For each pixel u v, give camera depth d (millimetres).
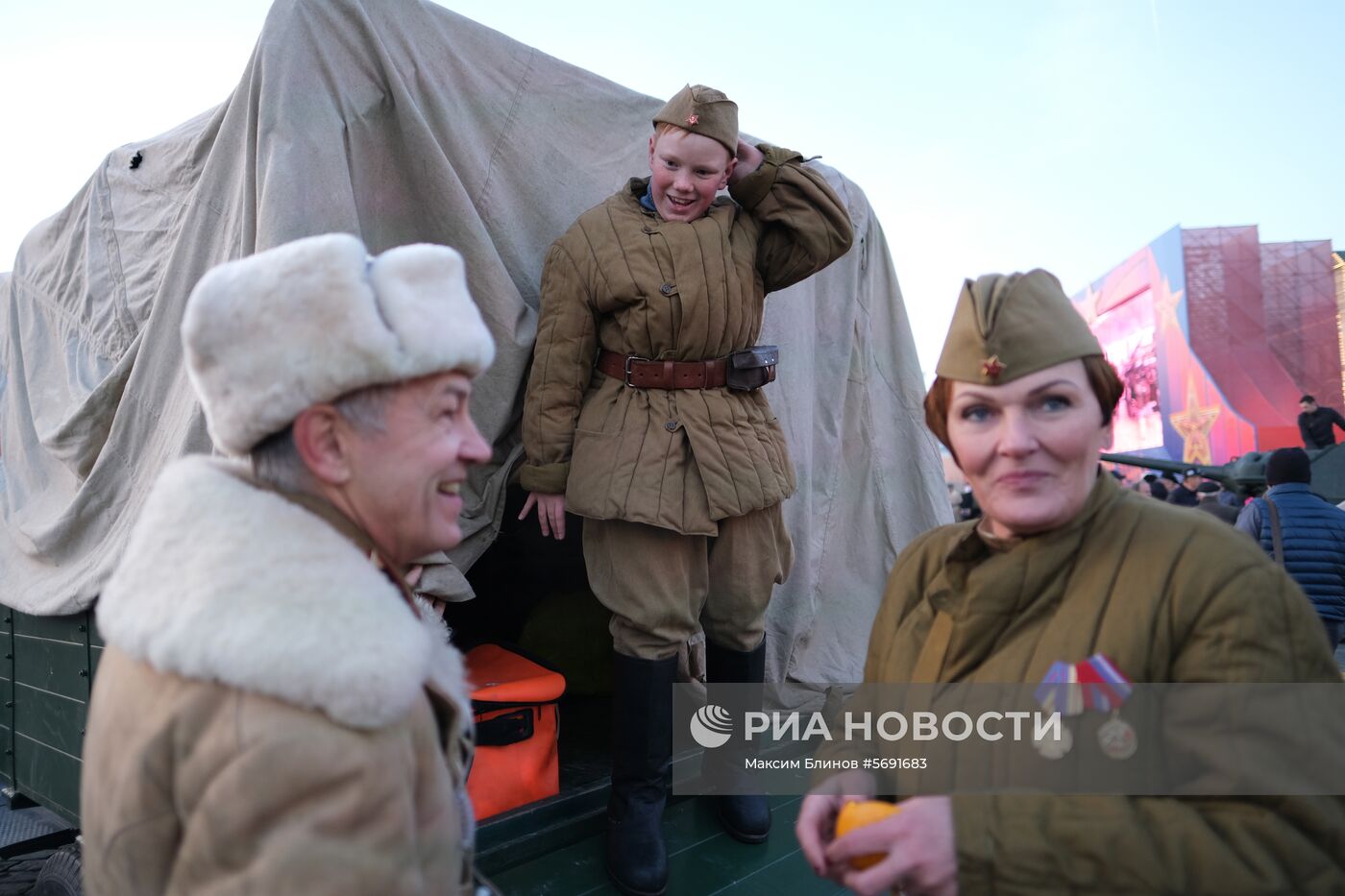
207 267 2076
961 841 838
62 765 2543
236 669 688
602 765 2439
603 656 3178
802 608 3045
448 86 2232
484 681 2193
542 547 3141
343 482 859
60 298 2805
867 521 3324
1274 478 3639
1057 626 903
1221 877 753
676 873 2031
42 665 2674
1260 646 796
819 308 3234
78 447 2371
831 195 2201
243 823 662
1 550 2893
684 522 1994
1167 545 874
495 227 2275
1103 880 792
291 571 741
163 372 2141
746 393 2178
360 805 685
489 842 1984
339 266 811
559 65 2469
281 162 1836
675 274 2012
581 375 2092
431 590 1965
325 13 1984
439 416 882
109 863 720
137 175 2520
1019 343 899
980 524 1034
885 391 3424
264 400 804
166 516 780
